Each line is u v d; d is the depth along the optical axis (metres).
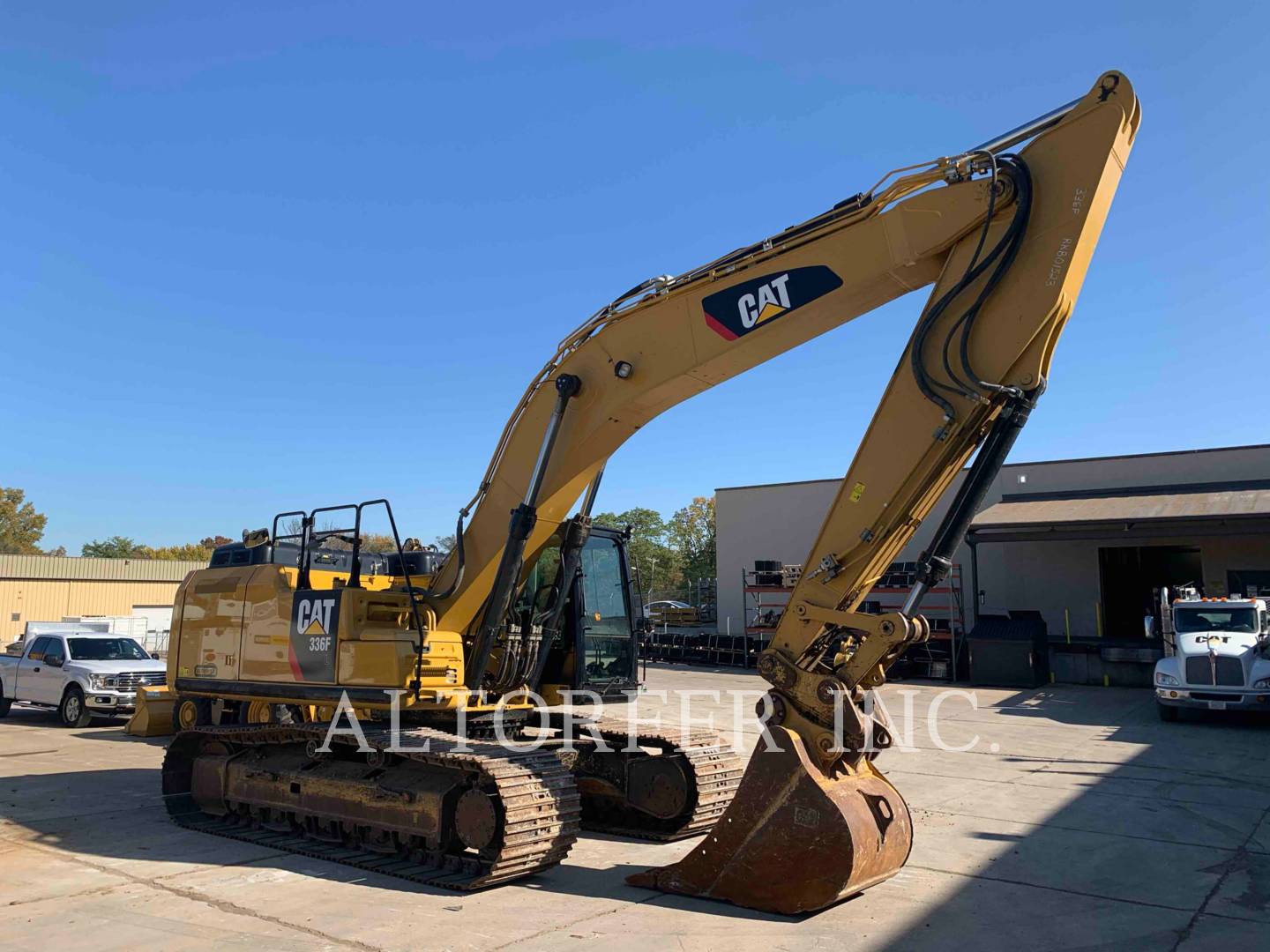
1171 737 14.03
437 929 5.41
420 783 6.96
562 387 6.70
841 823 5.36
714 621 37.88
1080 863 6.95
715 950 5.02
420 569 9.23
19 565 38.81
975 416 5.21
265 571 8.79
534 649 7.80
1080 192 5.04
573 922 5.52
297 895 6.19
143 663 17.22
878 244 5.56
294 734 7.82
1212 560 24.09
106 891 6.30
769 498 31.66
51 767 11.67
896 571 26.78
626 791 8.23
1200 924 5.54
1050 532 22.98
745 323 6.00
